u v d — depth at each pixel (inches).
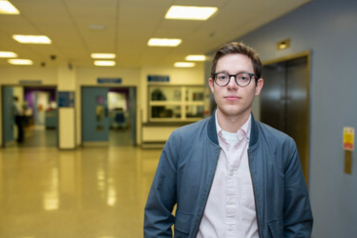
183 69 440.1
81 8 163.0
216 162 47.5
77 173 277.6
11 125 463.8
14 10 167.3
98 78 447.8
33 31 215.0
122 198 205.0
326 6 132.3
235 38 237.5
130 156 372.2
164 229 49.9
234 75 45.4
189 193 47.8
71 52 307.1
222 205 46.7
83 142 458.6
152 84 432.5
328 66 131.3
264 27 193.2
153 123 434.3
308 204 49.8
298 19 154.1
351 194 118.5
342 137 123.0
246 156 48.1
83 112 455.5
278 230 47.1
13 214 173.5
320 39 136.6
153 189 50.9
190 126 52.0
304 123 167.0
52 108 748.0
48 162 329.7
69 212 177.6
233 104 45.5
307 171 144.5
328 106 131.3
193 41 250.7
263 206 46.3
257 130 49.2
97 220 165.8
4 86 434.3
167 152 50.8
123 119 746.2
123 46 274.1
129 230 153.4
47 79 434.6
